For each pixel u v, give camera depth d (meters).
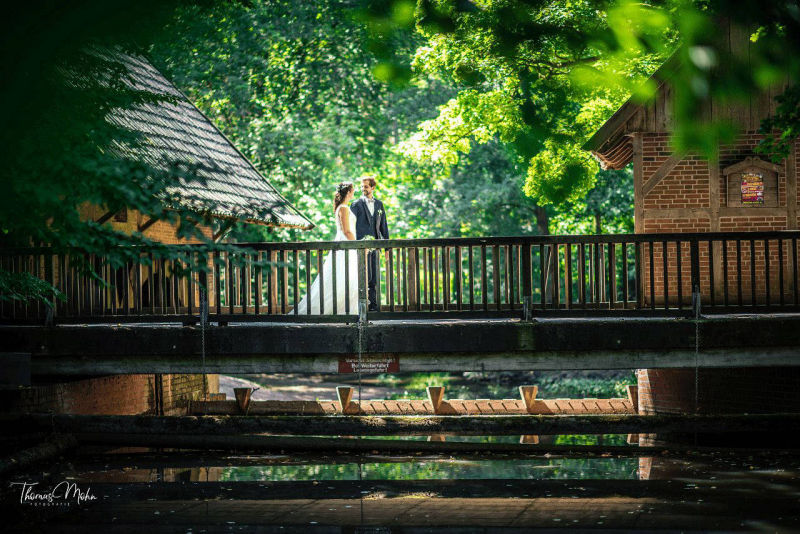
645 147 13.34
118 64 6.32
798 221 13.30
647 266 13.46
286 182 30.22
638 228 13.42
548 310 10.28
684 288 13.45
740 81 2.23
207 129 17.38
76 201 5.97
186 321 10.50
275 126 30.50
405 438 13.45
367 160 33.50
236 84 30.47
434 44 17.80
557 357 10.32
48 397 11.28
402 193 33.59
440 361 10.40
